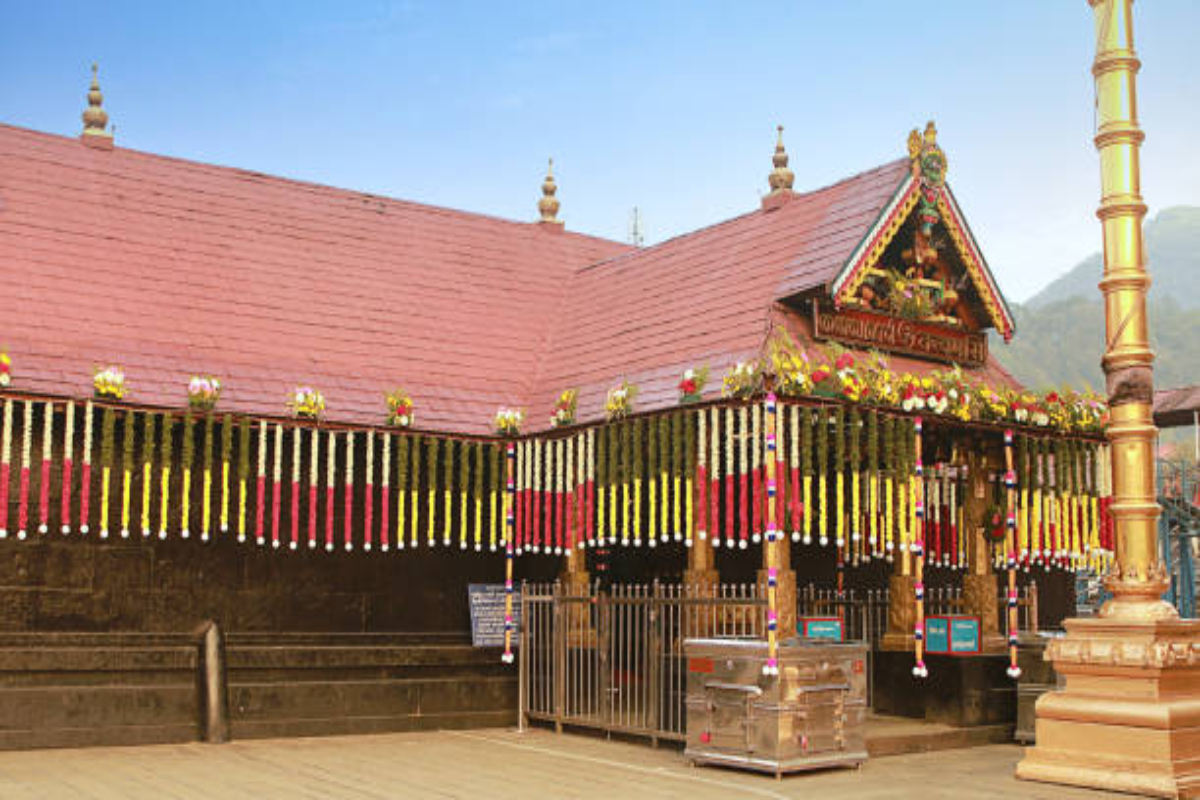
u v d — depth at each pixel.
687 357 15.01
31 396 13.30
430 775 12.07
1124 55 12.91
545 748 14.16
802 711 12.30
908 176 14.85
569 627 15.87
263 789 11.13
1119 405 12.60
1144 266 12.79
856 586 18.77
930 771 12.60
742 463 13.30
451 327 17.97
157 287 15.83
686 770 12.52
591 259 21.33
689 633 14.02
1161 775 11.10
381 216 19.41
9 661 13.34
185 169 18.00
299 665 15.03
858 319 14.89
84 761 12.73
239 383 14.96
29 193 16.05
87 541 14.27
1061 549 15.66
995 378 16.19
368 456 15.45
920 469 14.27
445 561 16.70
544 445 16.45
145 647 14.38
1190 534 26.78
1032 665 14.95
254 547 15.30
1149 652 11.52
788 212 16.59
